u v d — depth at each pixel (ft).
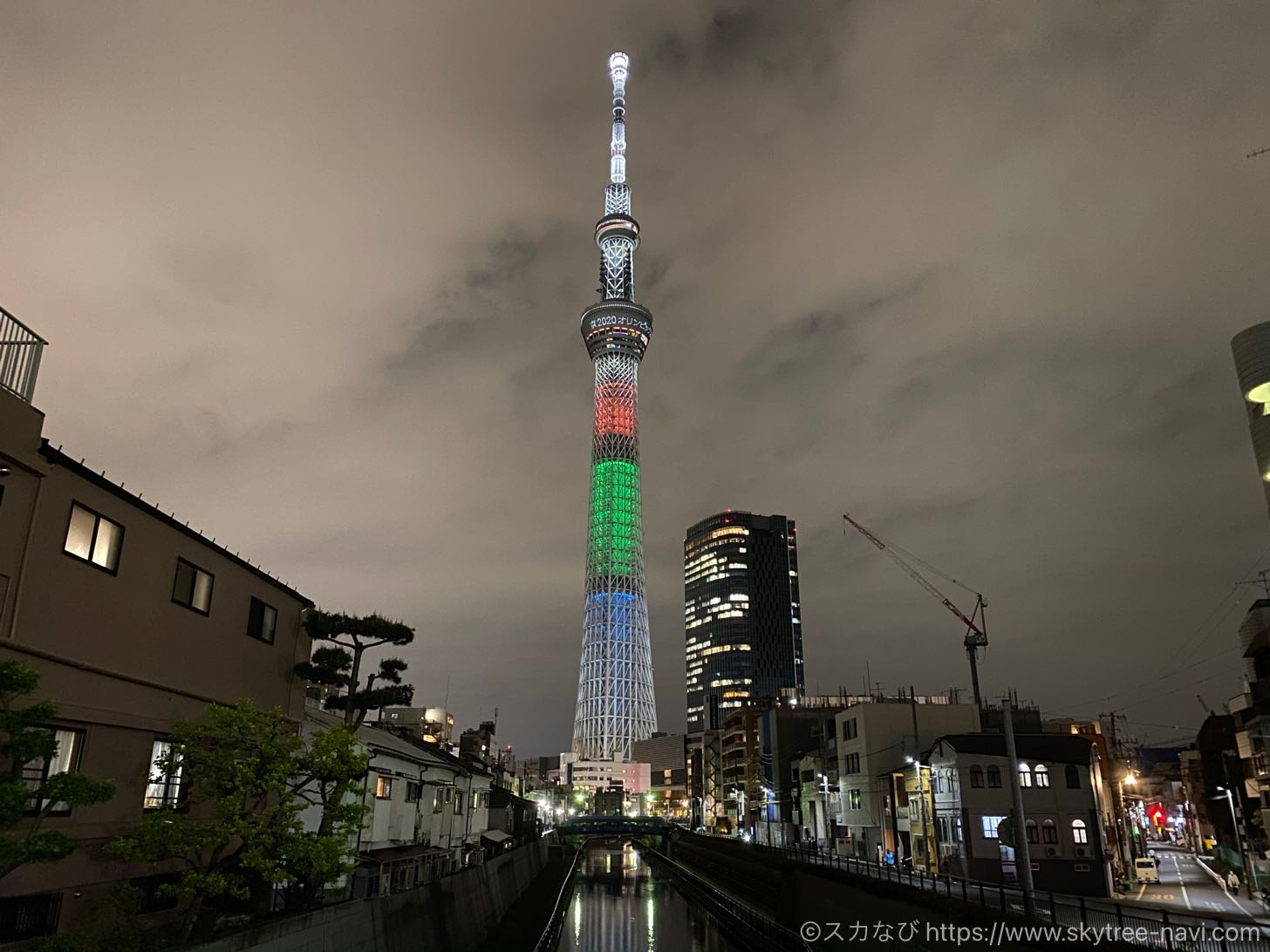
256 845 64.59
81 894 62.69
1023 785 184.03
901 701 288.10
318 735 71.77
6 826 44.29
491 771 267.59
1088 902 138.82
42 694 60.85
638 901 241.96
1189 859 301.43
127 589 71.20
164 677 75.51
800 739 342.85
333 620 104.06
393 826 135.85
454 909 111.04
